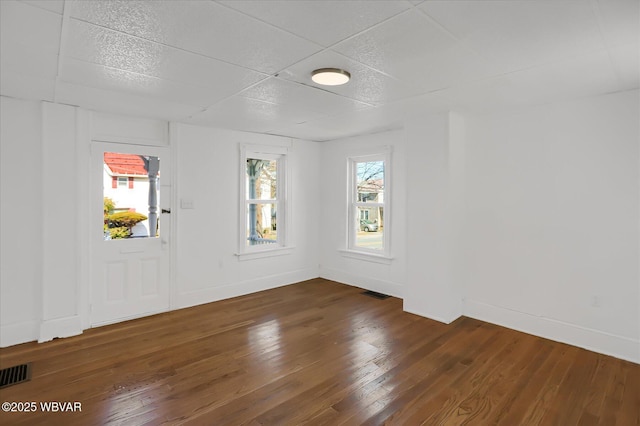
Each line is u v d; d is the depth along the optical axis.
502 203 3.63
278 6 1.62
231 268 4.71
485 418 2.13
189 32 1.88
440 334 3.42
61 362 2.81
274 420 2.09
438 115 3.71
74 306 3.41
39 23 1.77
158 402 2.27
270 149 5.07
